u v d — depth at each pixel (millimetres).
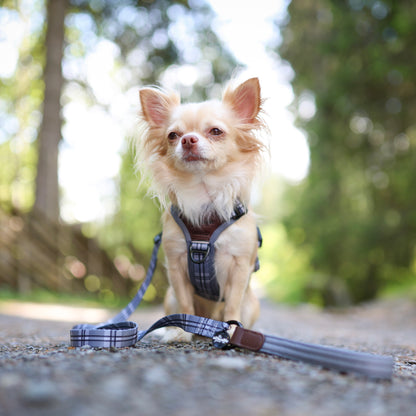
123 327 485
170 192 527
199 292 532
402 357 498
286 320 1082
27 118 2182
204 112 526
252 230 507
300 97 1799
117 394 290
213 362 357
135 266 1958
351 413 284
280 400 298
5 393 286
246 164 528
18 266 1581
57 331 679
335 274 1797
